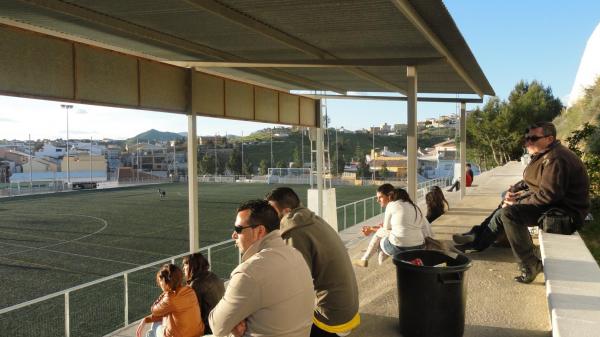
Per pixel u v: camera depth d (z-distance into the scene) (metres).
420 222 5.58
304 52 8.45
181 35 7.61
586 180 4.67
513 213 4.87
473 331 3.88
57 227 28.05
